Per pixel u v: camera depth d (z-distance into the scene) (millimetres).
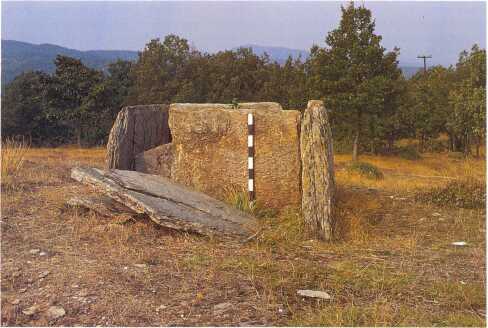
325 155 7934
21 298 4945
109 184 7754
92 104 42219
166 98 46562
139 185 8180
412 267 6512
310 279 5852
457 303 5277
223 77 47719
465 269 6512
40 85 43000
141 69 48969
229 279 5695
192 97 45656
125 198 7555
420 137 46375
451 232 8391
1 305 4773
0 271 5523
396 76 32656
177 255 6469
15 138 51438
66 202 8320
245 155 9078
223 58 51375
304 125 8273
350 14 32188
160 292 5230
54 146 52312
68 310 4738
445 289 5629
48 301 4898
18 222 7316
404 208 9891
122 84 53062
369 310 4965
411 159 39188
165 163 10367
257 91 48688
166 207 7613
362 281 5824
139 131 10977
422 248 7473
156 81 47125
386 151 42000
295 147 8812
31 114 53031
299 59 46844
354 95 31516
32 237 6730
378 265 6527
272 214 8656
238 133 9109
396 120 36781
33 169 11359
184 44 49656
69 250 6328
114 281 5410
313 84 33125
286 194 8836
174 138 9461
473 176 11648
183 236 7254
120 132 10438
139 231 7250
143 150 11109
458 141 45656
